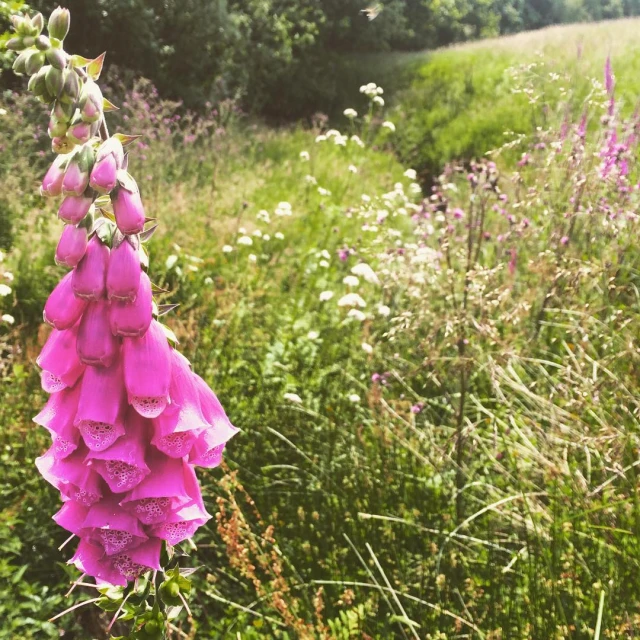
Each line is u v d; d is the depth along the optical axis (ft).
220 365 4.19
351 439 3.54
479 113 15.16
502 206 5.44
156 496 1.34
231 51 17.79
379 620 2.72
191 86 15.97
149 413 1.31
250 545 2.88
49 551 3.39
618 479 2.84
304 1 23.35
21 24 1.16
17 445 3.67
